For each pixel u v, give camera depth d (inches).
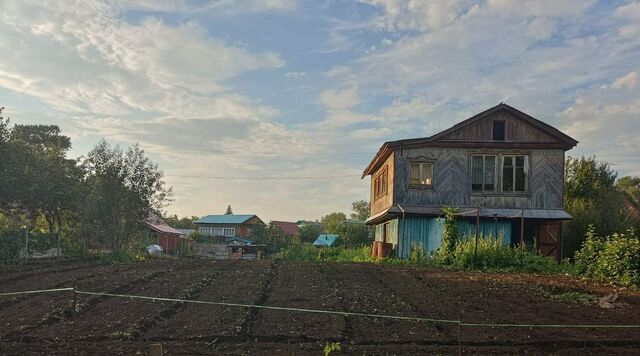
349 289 568.1
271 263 886.4
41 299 482.3
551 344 348.8
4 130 920.9
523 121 1047.0
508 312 455.8
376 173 1341.0
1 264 836.6
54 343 337.7
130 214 1068.5
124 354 314.5
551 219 1011.3
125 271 717.3
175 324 391.9
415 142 1035.9
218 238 2554.1
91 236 1096.8
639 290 604.4
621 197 1366.9
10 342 340.2
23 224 1037.2
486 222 1026.7
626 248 668.1
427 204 1036.5
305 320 407.8
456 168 1042.7
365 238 2059.5
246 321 402.6
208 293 529.7
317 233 3006.9
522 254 835.4
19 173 976.9
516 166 1045.2
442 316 431.2
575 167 1428.4
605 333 379.9
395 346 338.3
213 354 316.2
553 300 525.7
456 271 778.8
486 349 334.3
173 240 2127.2
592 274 722.2
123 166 1062.4
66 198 1084.5
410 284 617.6
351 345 341.4
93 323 390.6
